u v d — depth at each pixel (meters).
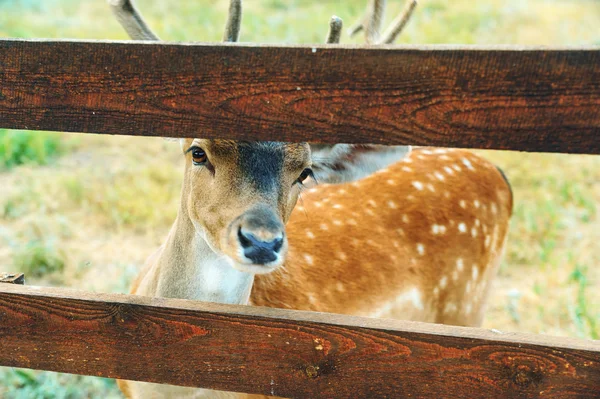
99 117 2.15
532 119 1.91
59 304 2.34
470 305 4.77
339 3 15.21
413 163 4.67
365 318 2.24
